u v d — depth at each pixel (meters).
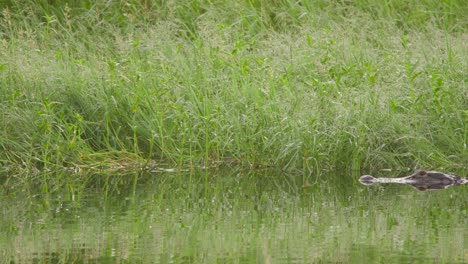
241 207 19.77
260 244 16.28
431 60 28.06
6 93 26.28
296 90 25.94
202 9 33.47
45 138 25.06
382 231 17.23
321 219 18.39
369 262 14.96
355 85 27.03
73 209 19.64
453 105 25.55
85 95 26.30
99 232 17.36
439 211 18.98
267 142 24.59
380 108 25.36
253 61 28.31
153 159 25.42
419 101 25.88
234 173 24.03
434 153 24.69
